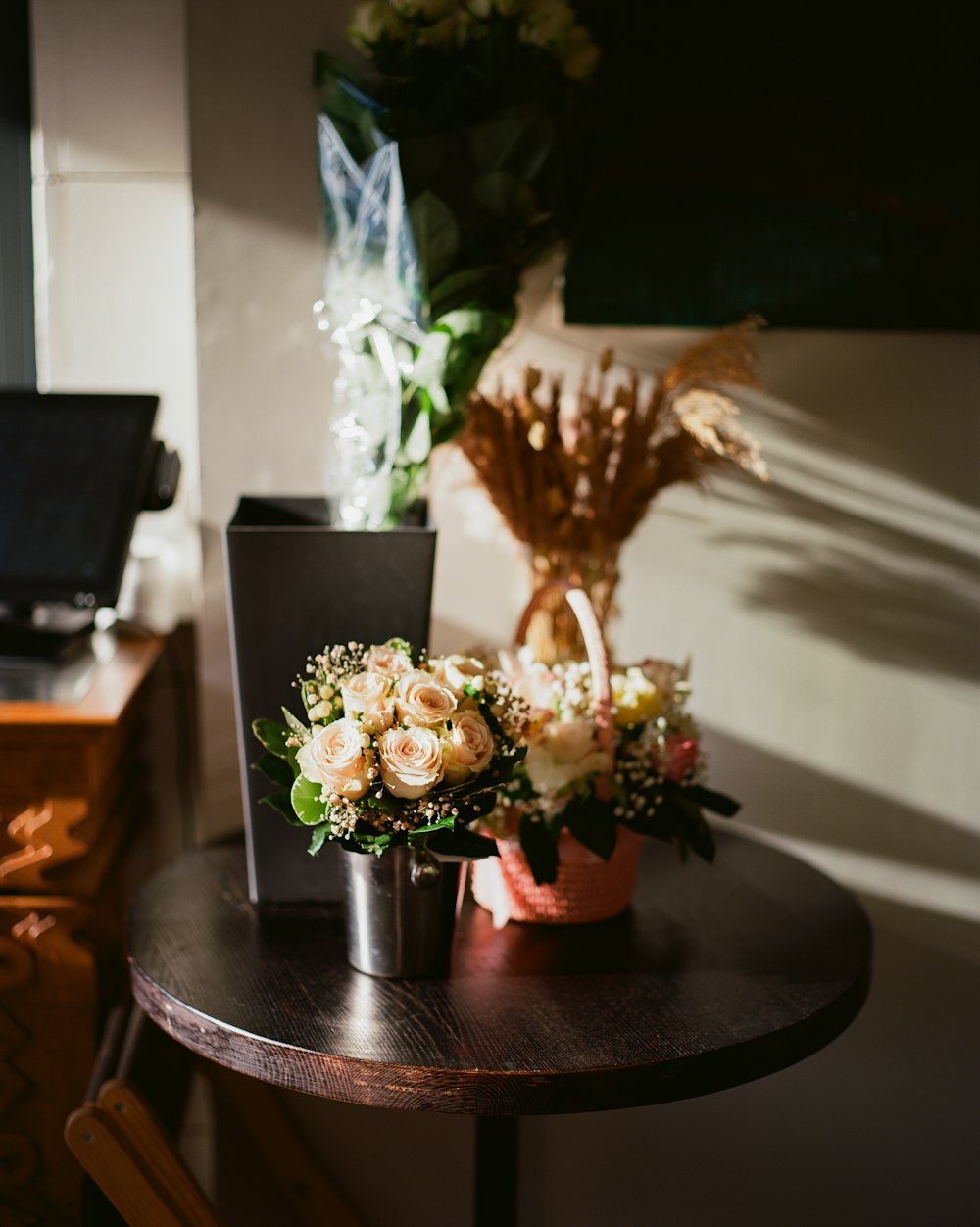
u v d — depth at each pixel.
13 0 1.81
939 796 1.82
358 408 1.39
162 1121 1.46
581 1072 1.00
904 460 1.74
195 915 1.31
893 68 1.60
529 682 1.26
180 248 1.84
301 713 1.32
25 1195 1.46
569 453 1.47
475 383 1.41
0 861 1.38
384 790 1.08
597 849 1.19
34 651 1.55
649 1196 1.90
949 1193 1.90
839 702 1.80
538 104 1.36
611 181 1.62
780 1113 1.88
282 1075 1.04
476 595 1.75
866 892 1.85
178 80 1.80
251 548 1.28
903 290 1.65
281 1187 1.79
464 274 1.36
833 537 1.76
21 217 1.88
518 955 1.23
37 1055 1.43
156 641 1.76
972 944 1.85
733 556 1.76
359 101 1.41
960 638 1.78
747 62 1.60
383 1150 1.85
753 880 1.46
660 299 1.65
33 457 1.63
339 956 1.22
